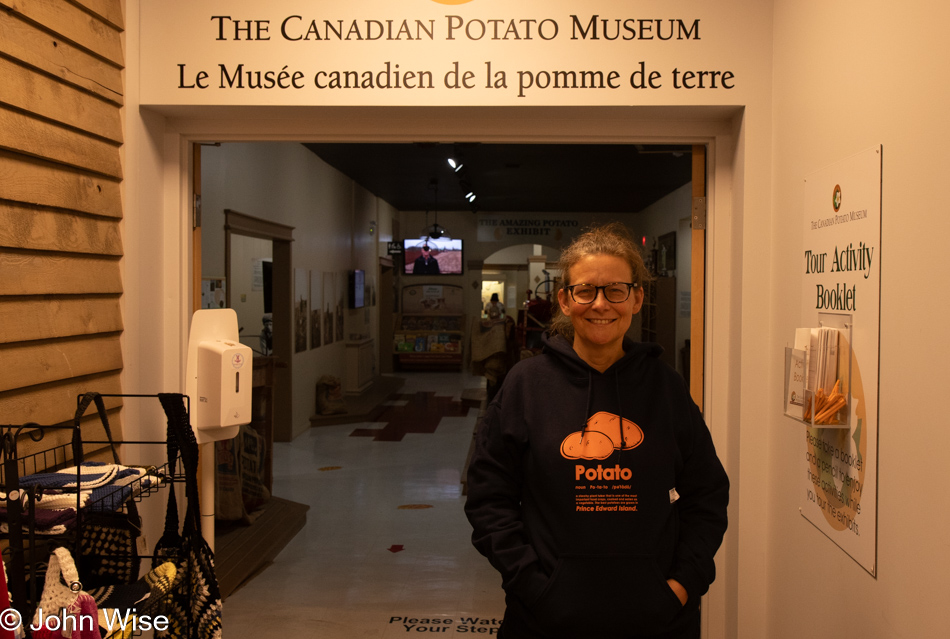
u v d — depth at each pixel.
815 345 1.96
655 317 9.98
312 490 5.88
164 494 2.80
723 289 2.84
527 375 1.66
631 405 1.61
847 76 1.97
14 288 1.96
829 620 2.07
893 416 1.68
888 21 1.73
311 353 8.85
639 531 1.53
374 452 7.32
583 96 2.64
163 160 2.85
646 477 1.55
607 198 12.11
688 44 2.63
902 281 1.64
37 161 2.06
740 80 2.63
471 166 9.20
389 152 8.64
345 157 9.05
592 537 1.53
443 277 15.61
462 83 2.65
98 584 1.91
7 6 1.91
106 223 2.44
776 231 2.56
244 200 6.56
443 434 8.30
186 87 2.66
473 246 15.48
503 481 1.66
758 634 2.70
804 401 1.97
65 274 2.20
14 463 1.49
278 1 2.66
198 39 2.66
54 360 2.14
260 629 3.32
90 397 1.72
